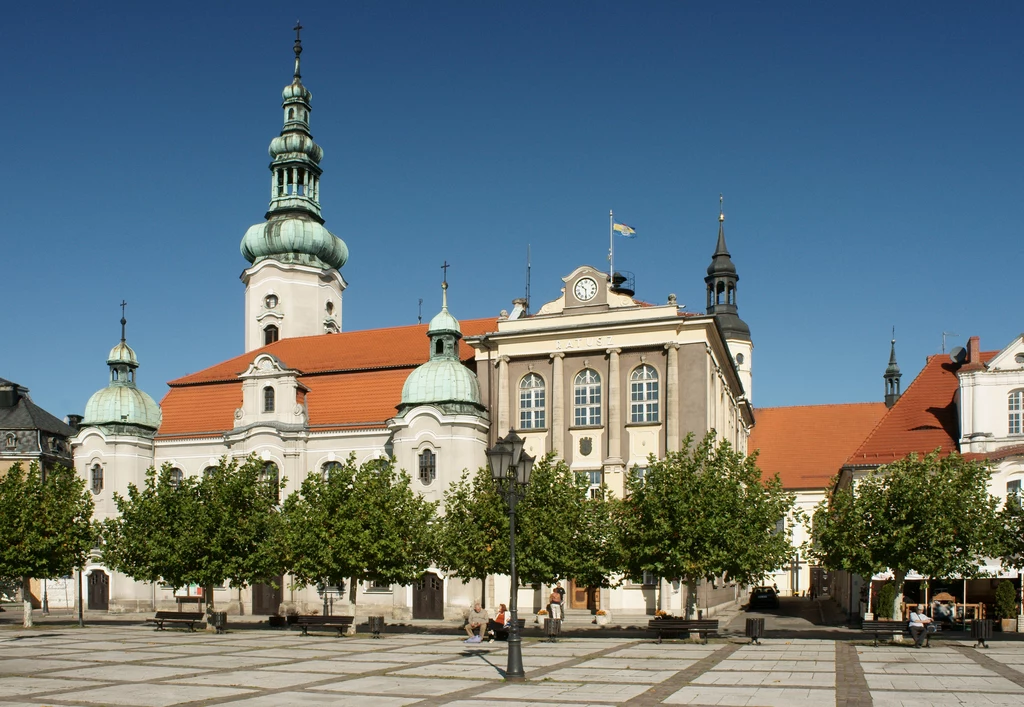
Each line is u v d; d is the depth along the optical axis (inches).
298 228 3472.0
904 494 1774.1
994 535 1806.1
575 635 1957.4
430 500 2450.8
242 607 2674.7
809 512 3809.1
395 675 1348.4
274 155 3558.1
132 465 2807.6
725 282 4601.4
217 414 2886.3
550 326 2551.7
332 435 2679.6
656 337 2453.2
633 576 1883.6
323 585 2151.8
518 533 1895.9
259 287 3449.8
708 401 2426.2
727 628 2196.1
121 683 1285.7
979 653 1563.7
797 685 1208.2
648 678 1288.1
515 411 2571.4
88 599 2874.0
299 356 2994.6
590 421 2508.6
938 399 2447.1
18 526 2261.3
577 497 1953.7
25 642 1879.9
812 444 4018.2
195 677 1342.3
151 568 2105.1
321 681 1293.1
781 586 3762.3
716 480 1846.7
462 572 1961.1
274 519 2143.2
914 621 1690.5
